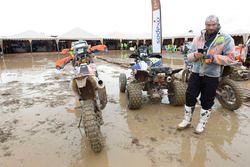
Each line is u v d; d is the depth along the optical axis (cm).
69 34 2809
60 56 2281
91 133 292
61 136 376
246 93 573
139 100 468
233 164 284
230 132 373
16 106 545
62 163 297
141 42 3391
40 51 2959
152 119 439
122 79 628
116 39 3161
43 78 941
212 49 334
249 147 324
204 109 367
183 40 2981
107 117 454
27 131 399
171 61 1483
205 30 347
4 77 980
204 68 344
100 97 359
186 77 670
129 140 355
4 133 392
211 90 350
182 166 283
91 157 309
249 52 832
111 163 293
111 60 1591
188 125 397
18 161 304
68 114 482
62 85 786
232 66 446
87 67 322
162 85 492
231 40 327
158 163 291
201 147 328
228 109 475
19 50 2811
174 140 352
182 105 504
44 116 473
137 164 290
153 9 782
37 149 335
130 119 441
